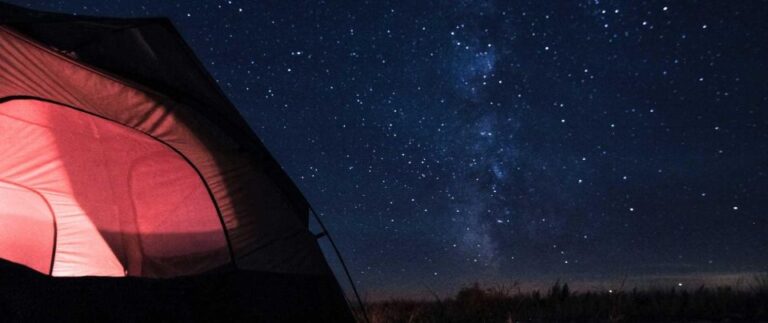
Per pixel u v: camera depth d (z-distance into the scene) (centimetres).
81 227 333
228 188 321
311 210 338
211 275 299
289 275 315
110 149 317
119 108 293
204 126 304
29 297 231
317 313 316
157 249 325
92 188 328
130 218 329
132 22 268
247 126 309
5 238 317
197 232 320
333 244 345
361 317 408
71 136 311
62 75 275
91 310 246
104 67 276
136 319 258
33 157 315
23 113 294
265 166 315
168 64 288
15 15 247
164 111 299
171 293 278
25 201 324
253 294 300
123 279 267
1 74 266
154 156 317
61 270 328
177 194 324
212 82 300
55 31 260
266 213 321
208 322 281
